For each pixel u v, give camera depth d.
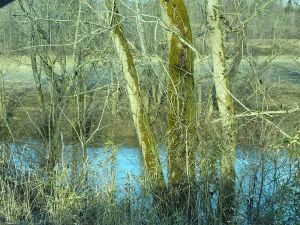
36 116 19.08
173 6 13.95
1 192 13.53
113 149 13.81
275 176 12.38
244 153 13.15
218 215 12.79
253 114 12.68
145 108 14.45
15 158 15.52
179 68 13.97
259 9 14.59
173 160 13.43
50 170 15.15
